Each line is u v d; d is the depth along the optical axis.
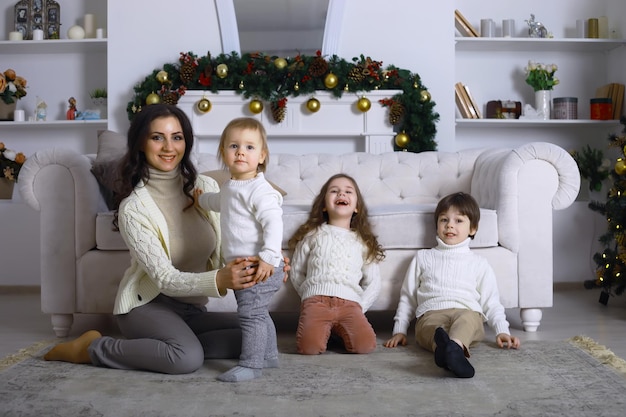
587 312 3.62
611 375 2.11
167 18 4.85
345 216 2.76
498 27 5.18
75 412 1.76
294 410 1.77
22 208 4.57
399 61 4.87
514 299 2.96
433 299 2.65
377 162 3.76
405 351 2.53
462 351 2.12
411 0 4.87
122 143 3.32
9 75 4.94
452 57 4.86
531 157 2.99
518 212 2.98
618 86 4.92
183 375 2.13
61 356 2.33
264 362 2.23
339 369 2.22
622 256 3.70
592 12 5.16
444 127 4.86
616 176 3.91
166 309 2.27
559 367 2.22
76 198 2.93
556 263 4.70
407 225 2.89
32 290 4.58
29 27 5.07
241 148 2.10
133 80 4.85
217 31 4.87
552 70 4.96
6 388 1.98
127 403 1.83
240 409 1.78
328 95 4.72
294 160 3.77
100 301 2.90
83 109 5.21
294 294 2.85
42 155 2.92
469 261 2.72
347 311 2.54
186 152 2.33
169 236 2.26
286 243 2.88
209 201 2.26
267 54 4.89
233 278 2.01
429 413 1.74
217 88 4.66
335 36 4.86
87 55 5.20
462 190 3.61
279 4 4.89
